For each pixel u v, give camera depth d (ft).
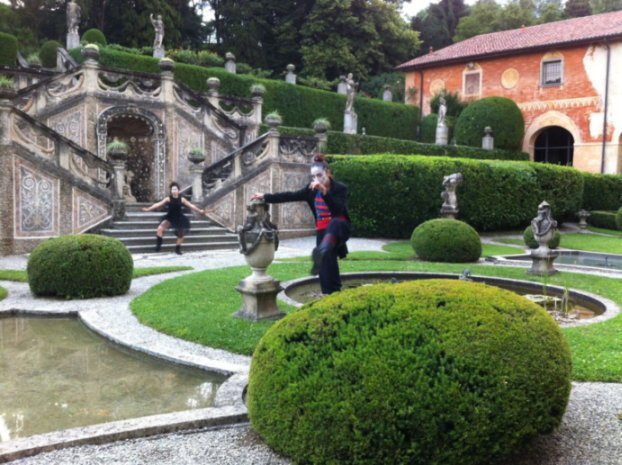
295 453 9.20
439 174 58.34
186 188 55.26
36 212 39.58
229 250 44.68
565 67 100.73
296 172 56.90
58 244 24.89
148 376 15.38
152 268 33.06
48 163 40.04
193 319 20.06
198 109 59.41
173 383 14.83
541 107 103.86
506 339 9.13
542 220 33.37
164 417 11.62
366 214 58.34
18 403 13.34
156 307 22.13
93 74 51.88
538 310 10.23
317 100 90.79
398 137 109.50
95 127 52.13
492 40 118.73
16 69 56.49
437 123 107.55
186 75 72.49
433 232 39.86
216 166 50.26
